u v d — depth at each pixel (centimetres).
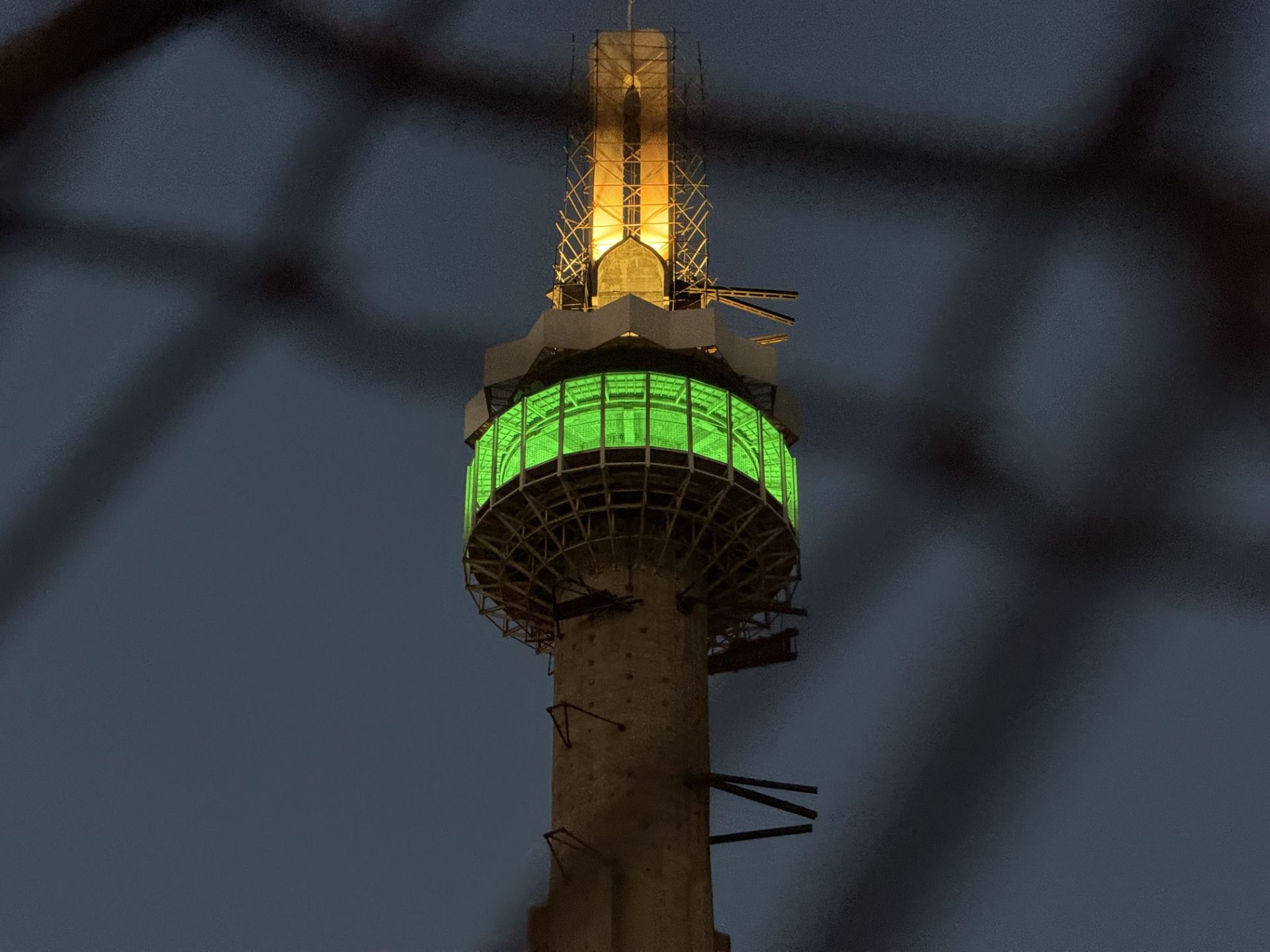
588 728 16712
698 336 18550
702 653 17562
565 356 18775
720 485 17825
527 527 18150
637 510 17988
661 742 16562
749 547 18175
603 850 15538
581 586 17625
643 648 17188
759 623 18538
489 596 18375
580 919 15150
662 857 15688
